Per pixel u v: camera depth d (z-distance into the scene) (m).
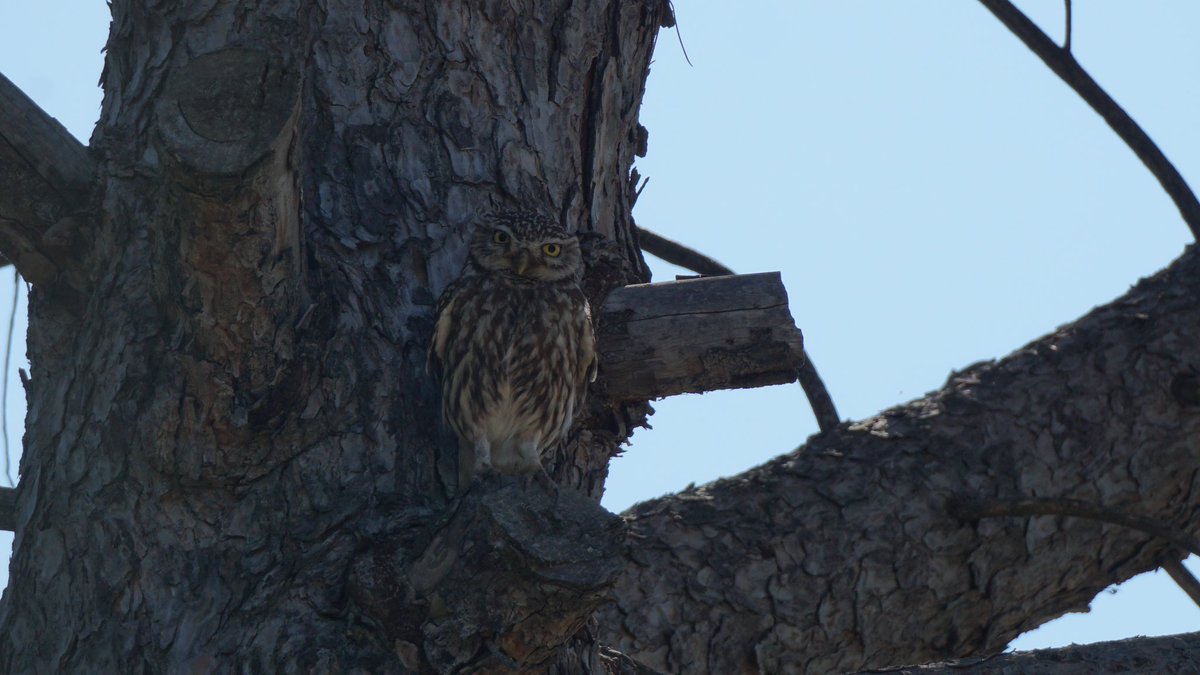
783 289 10.50
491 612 7.55
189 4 9.86
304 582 8.27
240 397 8.37
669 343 10.45
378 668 7.86
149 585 8.49
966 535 11.13
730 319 10.37
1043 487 11.25
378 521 8.52
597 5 11.28
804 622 10.83
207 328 8.07
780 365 10.39
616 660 9.79
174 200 7.53
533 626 7.58
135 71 9.85
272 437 8.64
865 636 10.94
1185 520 11.58
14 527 9.63
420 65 10.47
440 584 7.64
